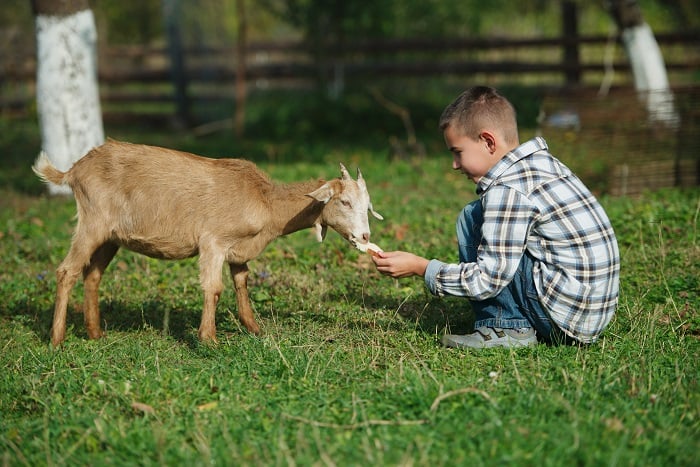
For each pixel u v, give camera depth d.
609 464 3.25
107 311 6.05
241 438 3.67
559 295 4.54
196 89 18.45
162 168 5.19
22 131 15.33
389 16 16.69
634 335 4.94
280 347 4.84
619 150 9.71
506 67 16.14
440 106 16.31
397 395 4.00
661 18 21.66
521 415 3.73
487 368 4.45
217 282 5.15
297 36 25.00
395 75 16.61
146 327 5.62
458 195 9.95
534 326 4.80
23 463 3.58
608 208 8.27
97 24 22.31
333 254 7.17
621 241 7.19
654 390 4.06
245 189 5.18
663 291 5.88
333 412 3.91
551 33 22.83
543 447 3.44
